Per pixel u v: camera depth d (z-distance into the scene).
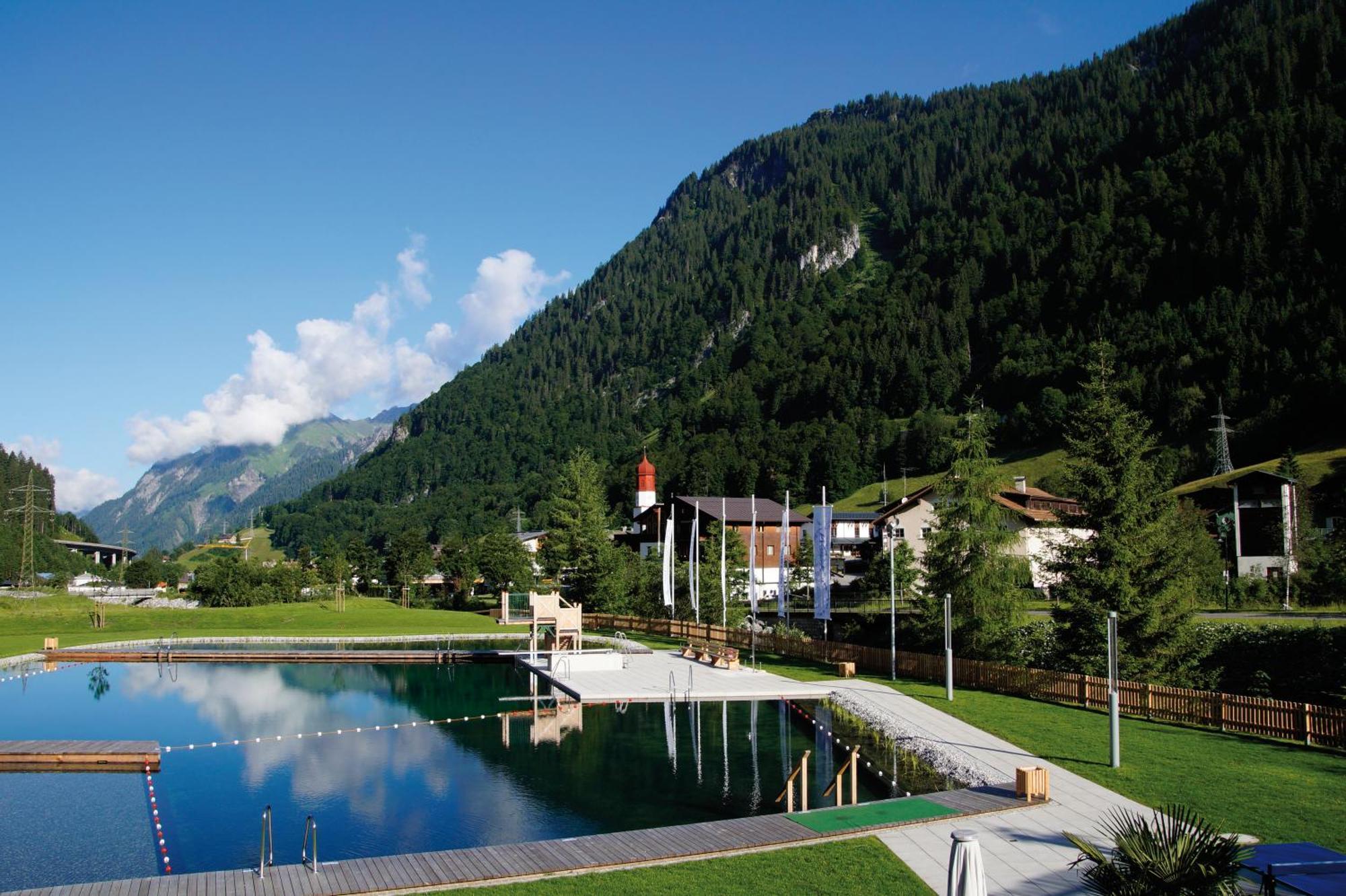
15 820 26.20
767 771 29.86
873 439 179.62
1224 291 164.38
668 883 17.27
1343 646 33.22
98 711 43.78
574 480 94.06
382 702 45.53
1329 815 20.09
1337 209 167.62
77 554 164.50
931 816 21.11
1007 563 45.81
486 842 23.55
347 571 123.75
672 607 62.53
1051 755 26.81
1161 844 12.81
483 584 120.69
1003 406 187.50
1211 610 53.03
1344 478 81.00
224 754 34.28
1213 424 132.12
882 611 76.38
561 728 37.66
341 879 17.70
